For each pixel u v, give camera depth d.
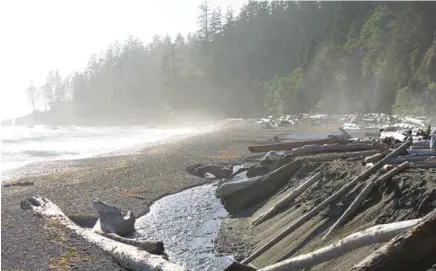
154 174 21.78
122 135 60.59
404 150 11.19
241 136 40.00
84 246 9.87
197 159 26.06
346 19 89.19
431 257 4.82
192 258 10.15
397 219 7.68
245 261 9.44
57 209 13.24
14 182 19.39
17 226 11.40
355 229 8.29
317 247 8.55
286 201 11.57
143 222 13.70
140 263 8.45
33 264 8.48
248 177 16.67
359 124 42.78
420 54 53.62
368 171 9.88
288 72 101.81
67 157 31.70
